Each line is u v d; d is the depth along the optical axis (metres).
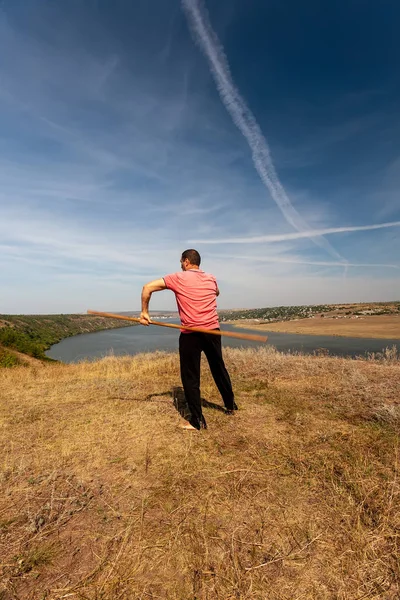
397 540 1.54
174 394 4.48
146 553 1.51
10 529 1.71
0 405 4.08
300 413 3.42
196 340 3.13
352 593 1.26
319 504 1.85
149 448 2.66
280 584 1.31
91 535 1.64
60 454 2.60
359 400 3.76
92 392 4.66
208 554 1.49
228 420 3.28
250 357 7.24
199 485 2.08
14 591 1.30
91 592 1.30
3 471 2.33
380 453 2.43
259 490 2.00
